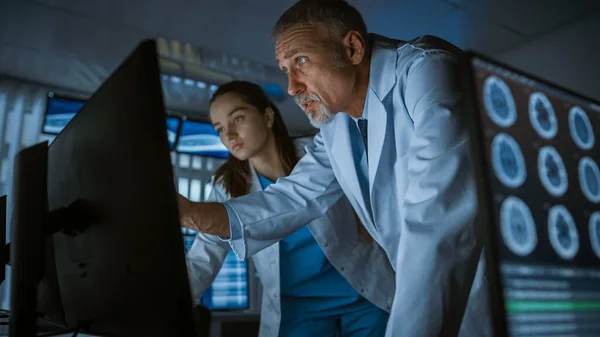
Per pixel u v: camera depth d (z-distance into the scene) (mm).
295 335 1387
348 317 1411
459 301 662
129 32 3135
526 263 520
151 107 507
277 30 1005
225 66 3646
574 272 573
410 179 751
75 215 646
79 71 3689
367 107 1050
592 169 677
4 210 1115
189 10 2895
